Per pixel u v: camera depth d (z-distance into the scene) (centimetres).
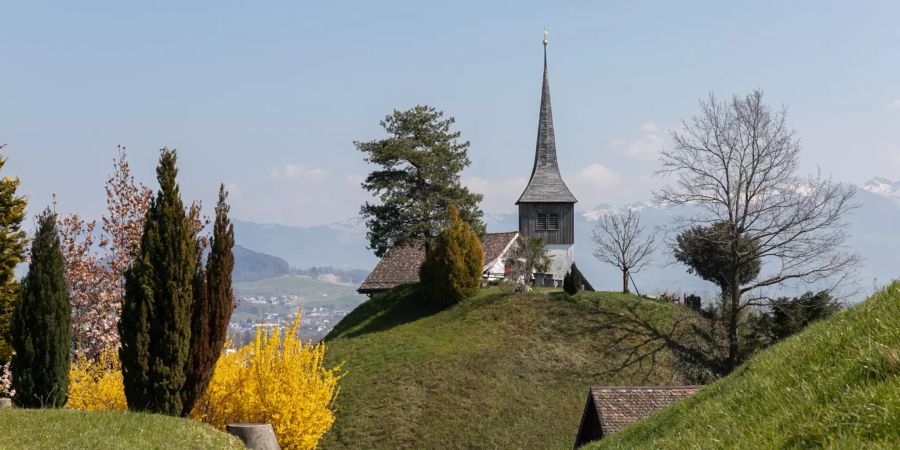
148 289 2567
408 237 7769
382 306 7562
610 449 1856
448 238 7375
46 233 2841
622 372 6138
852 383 1039
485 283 8056
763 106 5769
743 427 1142
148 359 2572
